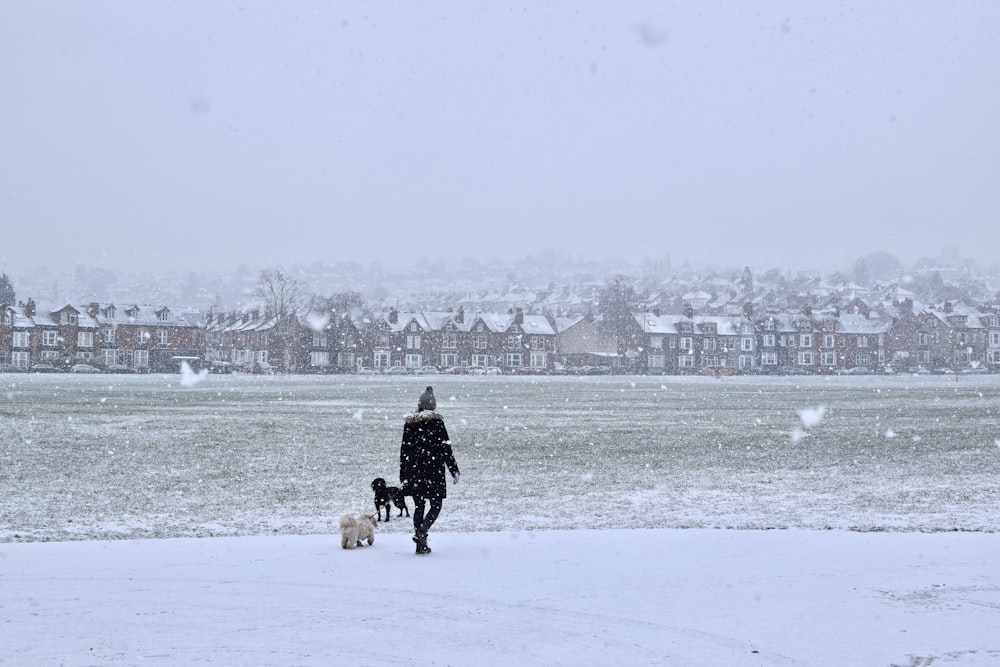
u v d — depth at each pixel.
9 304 127.44
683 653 7.29
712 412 41.69
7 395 50.38
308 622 8.11
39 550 11.32
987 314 156.50
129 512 14.94
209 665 6.93
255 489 17.69
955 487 18.08
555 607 8.64
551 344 149.00
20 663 6.92
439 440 11.41
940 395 61.44
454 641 7.59
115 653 7.20
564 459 22.97
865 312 164.50
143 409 40.12
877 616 8.33
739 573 10.05
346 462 22.17
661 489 17.84
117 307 139.25
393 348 139.38
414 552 11.27
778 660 7.12
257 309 154.62
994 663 7.04
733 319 153.88
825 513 14.96
